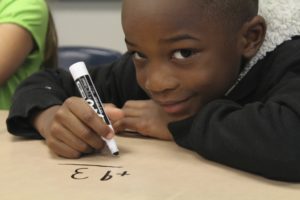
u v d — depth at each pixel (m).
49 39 1.43
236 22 0.69
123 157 0.66
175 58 0.65
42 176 0.59
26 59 1.37
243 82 0.76
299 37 0.79
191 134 0.67
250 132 0.60
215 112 0.66
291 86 0.67
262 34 0.74
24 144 0.75
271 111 0.61
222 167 0.62
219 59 0.68
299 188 0.54
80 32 2.33
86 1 2.28
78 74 0.72
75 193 0.53
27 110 0.79
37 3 1.38
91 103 0.69
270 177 0.58
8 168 0.62
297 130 0.58
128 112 0.80
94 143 0.67
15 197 0.52
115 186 0.55
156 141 0.75
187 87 0.67
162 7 0.63
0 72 1.29
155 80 0.66
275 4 0.80
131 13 0.65
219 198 0.51
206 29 0.65
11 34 1.31
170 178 0.57
